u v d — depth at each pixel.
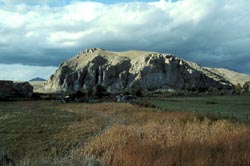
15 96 141.25
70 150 21.56
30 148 24.05
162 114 41.81
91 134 29.67
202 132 20.52
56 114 58.09
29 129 35.22
